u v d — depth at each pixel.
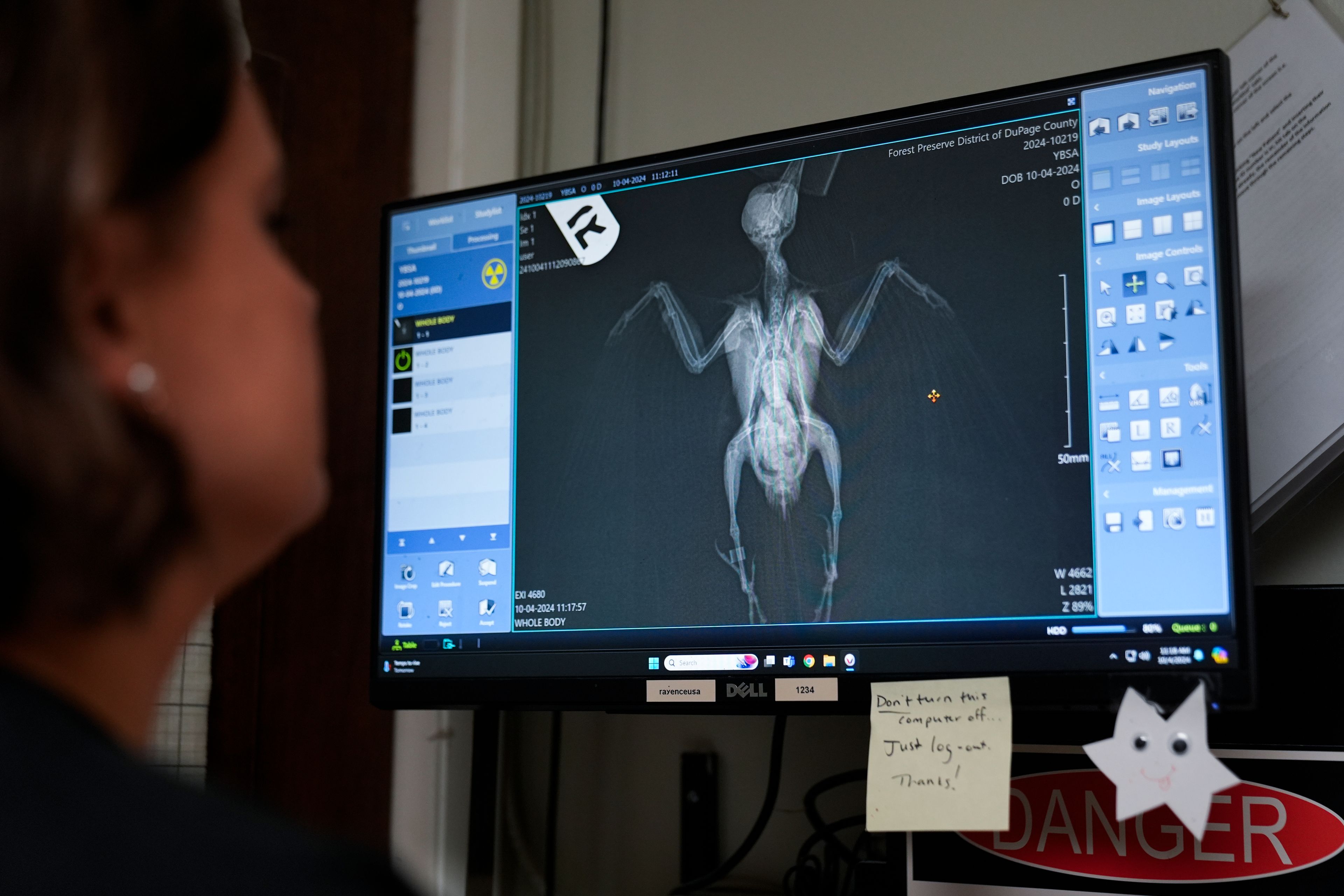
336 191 1.35
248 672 1.22
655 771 1.24
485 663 1.07
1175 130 0.91
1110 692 0.86
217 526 0.40
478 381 1.13
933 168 0.99
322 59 1.35
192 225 0.38
